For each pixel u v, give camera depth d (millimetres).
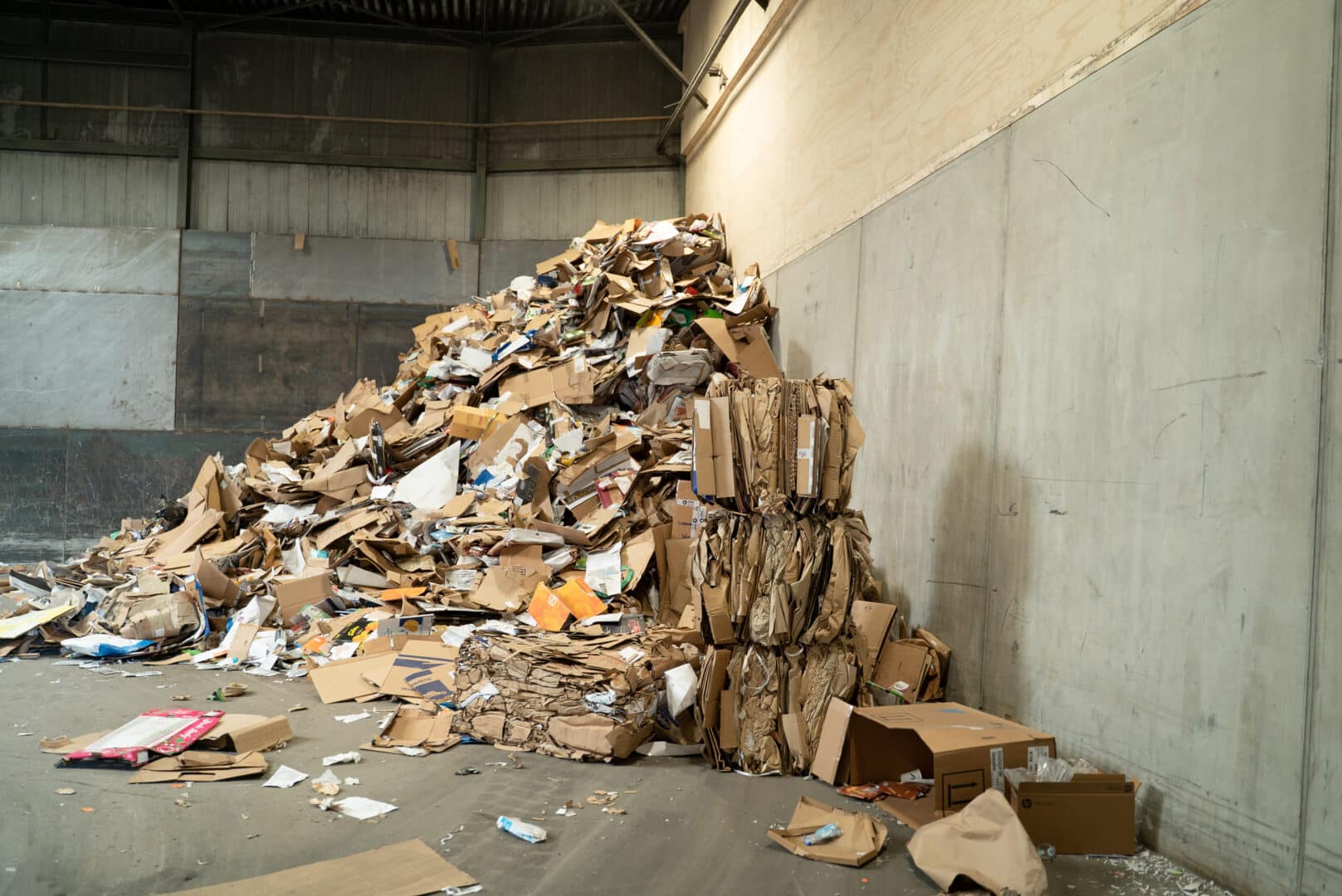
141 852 2945
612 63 11758
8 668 5699
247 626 6078
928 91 4887
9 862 2857
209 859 2900
